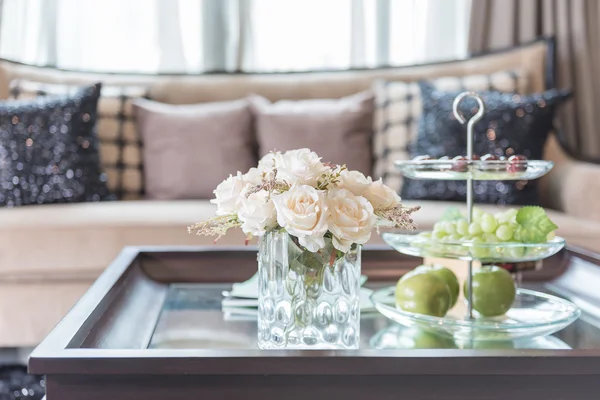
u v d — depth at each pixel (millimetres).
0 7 2645
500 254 900
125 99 2346
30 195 1948
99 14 2807
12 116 1986
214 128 2254
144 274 1236
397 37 2850
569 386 715
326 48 2875
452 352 714
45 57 2760
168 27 2811
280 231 817
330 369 697
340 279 831
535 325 853
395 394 709
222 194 852
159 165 2232
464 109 2090
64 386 696
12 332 1668
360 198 800
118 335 859
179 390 702
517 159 917
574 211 1896
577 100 2645
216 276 1271
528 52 2393
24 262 1633
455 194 2035
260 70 2770
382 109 2314
